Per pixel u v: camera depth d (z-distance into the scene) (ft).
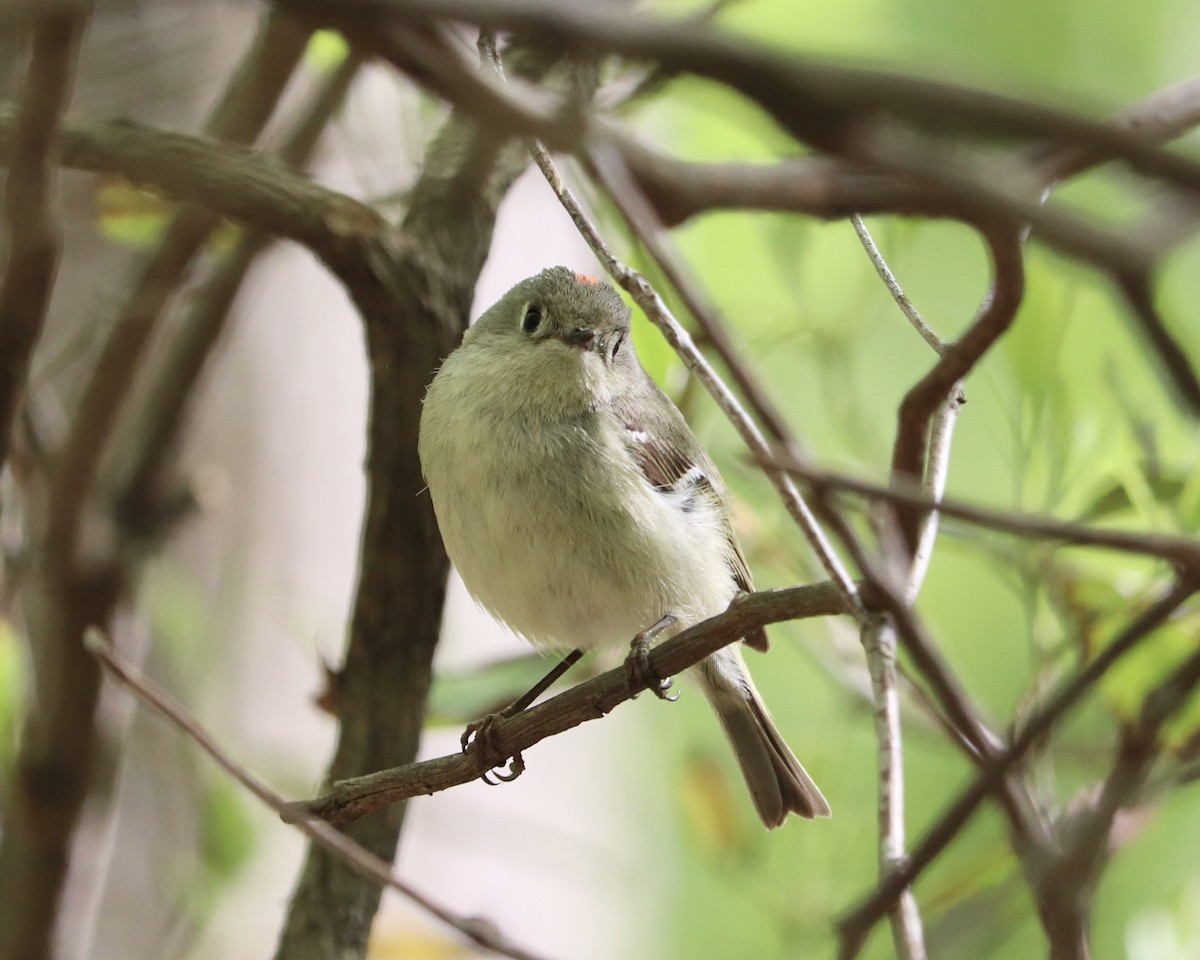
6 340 10.46
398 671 10.61
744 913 11.15
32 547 10.73
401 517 10.61
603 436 10.63
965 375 10.41
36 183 10.42
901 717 10.69
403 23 8.14
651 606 10.64
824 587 10.44
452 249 10.61
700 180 10.42
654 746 11.23
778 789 10.73
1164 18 11.28
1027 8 11.25
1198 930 10.63
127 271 10.83
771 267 10.77
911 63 7.82
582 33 7.29
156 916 10.84
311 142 10.71
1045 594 10.60
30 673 10.76
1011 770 10.34
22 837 10.70
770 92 7.25
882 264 10.50
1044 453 10.62
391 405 10.61
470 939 10.41
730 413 10.39
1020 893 10.48
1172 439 10.66
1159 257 7.79
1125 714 10.53
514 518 10.62
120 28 10.80
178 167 10.55
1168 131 10.39
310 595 10.91
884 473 10.72
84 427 10.68
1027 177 8.95
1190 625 10.53
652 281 10.65
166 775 10.84
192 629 10.83
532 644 10.66
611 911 11.07
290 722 10.87
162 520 10.75
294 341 10.94
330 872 10.59
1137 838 10.52
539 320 10.65
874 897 9.54
